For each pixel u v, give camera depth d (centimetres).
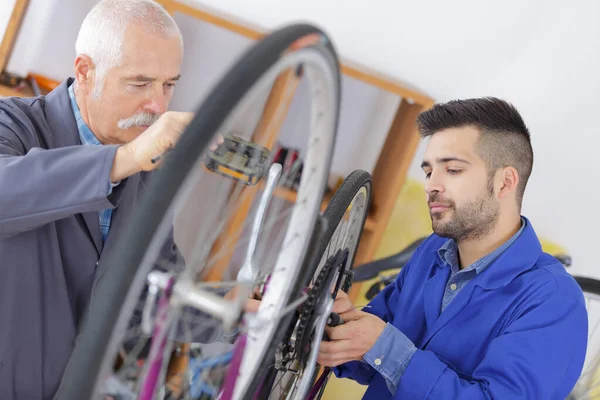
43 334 112
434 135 122
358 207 122
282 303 80
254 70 53
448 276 126
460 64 217
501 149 117
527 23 213
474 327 117
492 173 117
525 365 106
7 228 91
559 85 217
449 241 130
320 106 72
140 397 63
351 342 111
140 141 87
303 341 89
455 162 118
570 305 114
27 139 112
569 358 111
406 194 227
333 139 77
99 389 53
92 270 116
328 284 94
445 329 119
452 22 214
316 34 62
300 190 80
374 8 213
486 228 119
